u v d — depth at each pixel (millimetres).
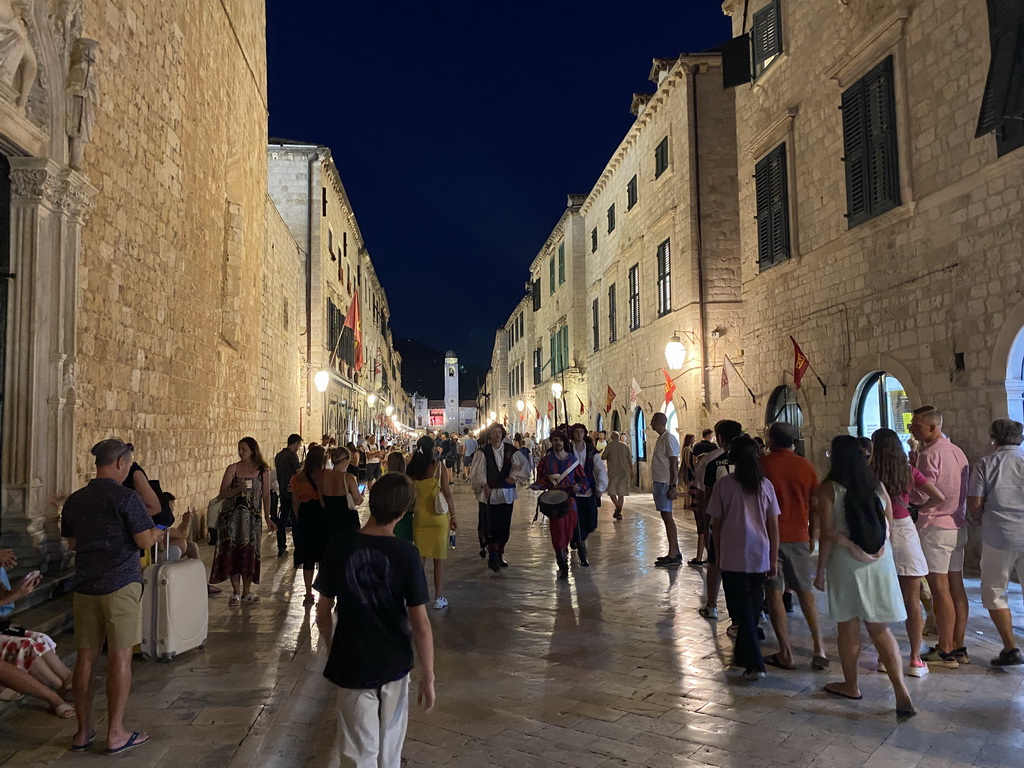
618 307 25750
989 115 8078
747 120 14961
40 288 7180
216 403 13156
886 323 10406
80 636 4309
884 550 4930
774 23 13656
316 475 7859
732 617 5805
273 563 10812
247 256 15680
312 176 27125
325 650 6277
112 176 8602
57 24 7328
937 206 9359
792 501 5996
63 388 7297
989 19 8258
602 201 28469
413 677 5723
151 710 4902
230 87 14195
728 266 18391
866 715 4805
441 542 8031
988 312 8500
